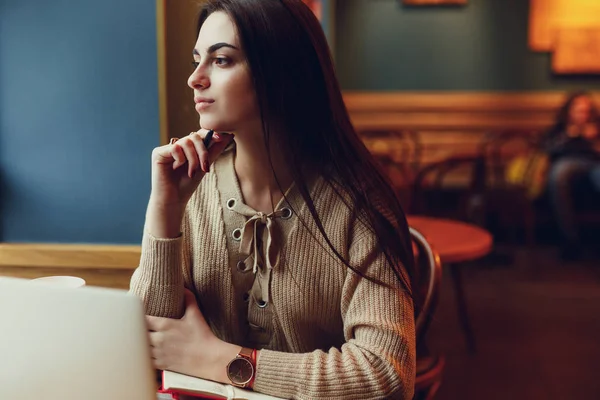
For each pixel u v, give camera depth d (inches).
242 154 47.0
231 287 47.7
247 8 42.8
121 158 64.8
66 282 49.3
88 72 63.9
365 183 47.1
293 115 44.3
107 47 63.5
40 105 64.6
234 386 42.8
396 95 259.0
